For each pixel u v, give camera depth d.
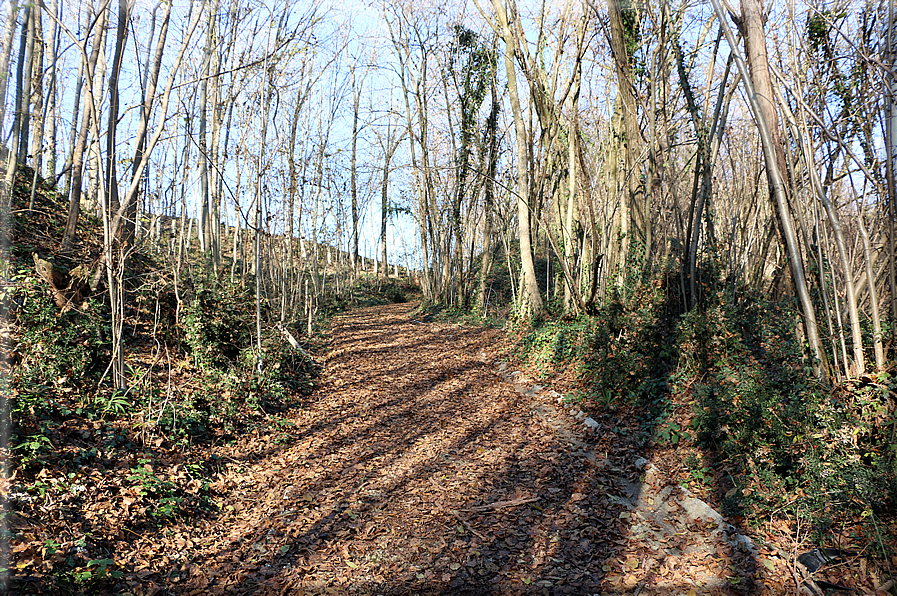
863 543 4.27
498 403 10.23
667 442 6.95
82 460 5.47
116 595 4.04
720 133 9.19
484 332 18.33
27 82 12.24
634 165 10.77
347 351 16.03
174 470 6.08
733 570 4.42
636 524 5.38
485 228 22.83
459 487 6.48
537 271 25.88
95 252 10.19
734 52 6.55
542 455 7.34
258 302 10.38
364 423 9.26
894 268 5.28
